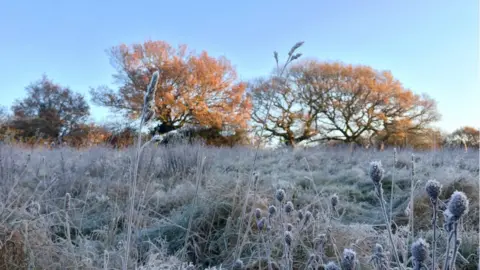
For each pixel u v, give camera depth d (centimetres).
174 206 367
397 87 2653
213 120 2272
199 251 271
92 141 930
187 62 2550
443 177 418
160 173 517
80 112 2823
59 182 400
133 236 229
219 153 774
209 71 2491
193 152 572
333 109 2730
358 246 231
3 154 437
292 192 374
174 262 227
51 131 2572
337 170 644
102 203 352
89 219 330
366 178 514
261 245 242
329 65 2716
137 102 2364
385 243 225
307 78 2695
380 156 800
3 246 192
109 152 661
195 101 2394
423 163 583
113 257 226
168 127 2333
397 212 339
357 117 2712
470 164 591
